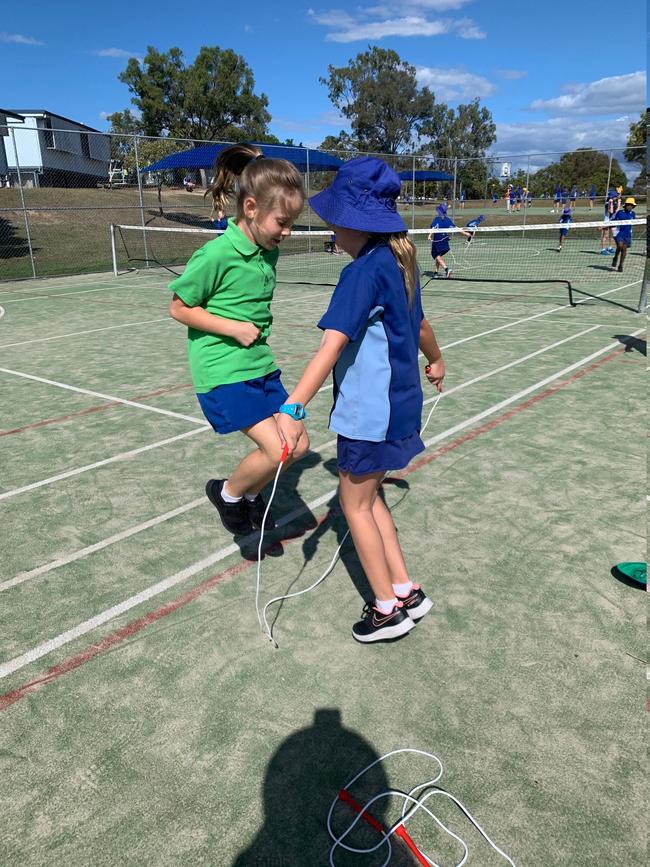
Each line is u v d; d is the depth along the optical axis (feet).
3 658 9.02
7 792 6.93
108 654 9.06
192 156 79.51
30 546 12.05
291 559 11.47
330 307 7.73
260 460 10.28
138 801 6.80
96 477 15.08
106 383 23.47
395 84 237.25
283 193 9.06
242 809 6.70
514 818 6.52
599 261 64.85
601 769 7.04
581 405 19.52
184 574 11.02
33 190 98.73
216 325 9.59
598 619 9.57
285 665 8.75
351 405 8.20
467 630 9.39
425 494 13.74
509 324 33.17
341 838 6.36
